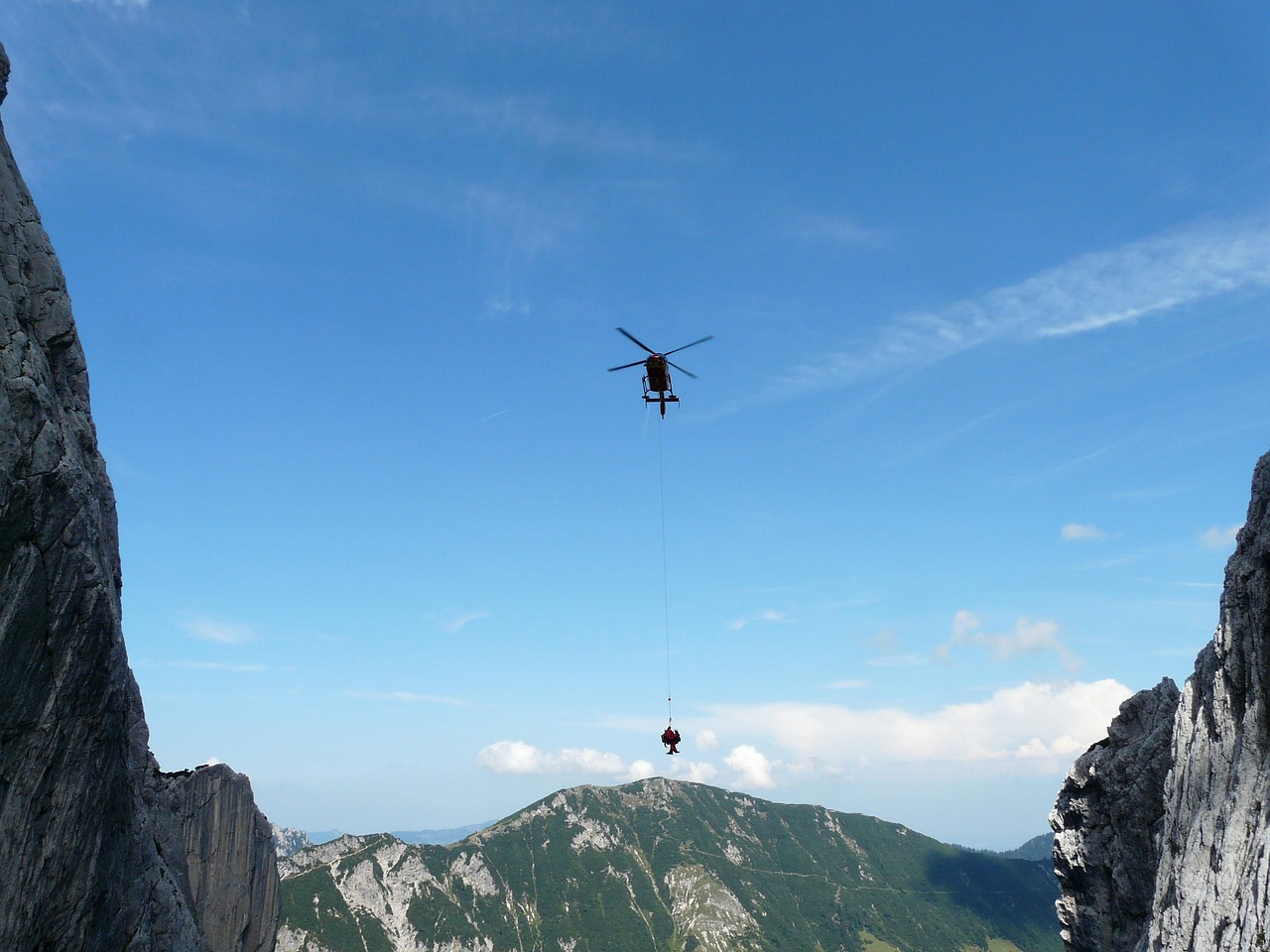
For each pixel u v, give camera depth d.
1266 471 55.34
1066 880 78.06
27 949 39.03
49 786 39.66
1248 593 51.69
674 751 64.00
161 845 73.31
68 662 39.84
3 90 42.47
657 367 59.94
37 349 40.47
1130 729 74.06
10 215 41.78
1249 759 48.59
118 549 55.81
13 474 36.94
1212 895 46.66
